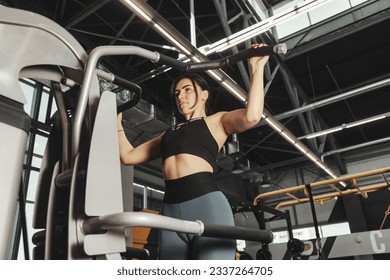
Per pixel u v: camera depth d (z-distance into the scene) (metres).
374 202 7.60
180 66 1.01
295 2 5.18
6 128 0.61
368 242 2.96
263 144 7.73
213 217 0.82
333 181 3.13
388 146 7.88
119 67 4.93
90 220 0.60
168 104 6.00
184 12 4.33
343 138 7.69
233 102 6.14
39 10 3.93
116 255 0.63
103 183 0.62
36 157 4.64
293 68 5.45
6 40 0.67
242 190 8.48
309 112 5.93
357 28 4.56
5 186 0.59
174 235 0.89
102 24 4.32
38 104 4.80
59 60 0.74
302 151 5.60
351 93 4.53
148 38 4.71
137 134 5.25
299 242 2.90
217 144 0.96
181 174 0.88
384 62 5.35
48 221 0.66
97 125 0.65
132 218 0.55
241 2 3.77
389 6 4.51
